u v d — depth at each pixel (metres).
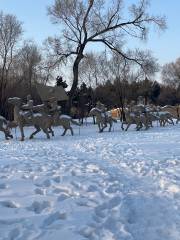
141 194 10.49
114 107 76.62
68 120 34.06
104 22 51.28
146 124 39.94
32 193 10.51
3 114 61.06
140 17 51.19
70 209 9.02
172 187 11.05
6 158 17.86
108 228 7.87
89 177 12.66
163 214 8.83
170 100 107.88
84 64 68.31
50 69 51.81
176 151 19.31
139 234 7.61
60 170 13.96
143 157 17.56
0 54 58.56
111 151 20.42
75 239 7.14
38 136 33.94
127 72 68.75
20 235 7.36
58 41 51.25
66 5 50.41
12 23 58.91
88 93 69.69
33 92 65.12
